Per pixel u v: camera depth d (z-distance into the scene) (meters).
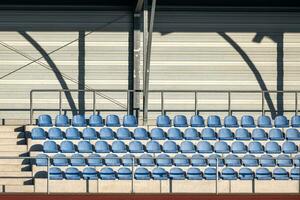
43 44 77.44
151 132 73.69
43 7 77.25
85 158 67.25
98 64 77.62
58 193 66.00
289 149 73.94
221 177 70.12
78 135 72.94
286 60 78.44
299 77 78.44
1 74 77.12
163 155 72.25
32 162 70.69
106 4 77.12
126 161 71.69
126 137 73.00
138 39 77.06
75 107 77.12
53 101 77.19
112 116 75.00
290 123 77.31
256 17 78.25
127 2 76.75
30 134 72.94
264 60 78.25
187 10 78.12
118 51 77.62
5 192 67.31
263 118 75.75
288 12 78.25
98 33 77.56
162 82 77.81
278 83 78.31
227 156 70.25
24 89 77.19
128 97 77.31
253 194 66.19
